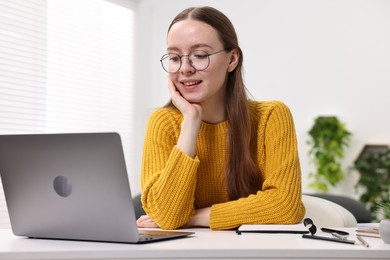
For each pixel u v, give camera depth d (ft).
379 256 3.42
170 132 5.59
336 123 14.71
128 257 3.39
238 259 3.39
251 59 16.11
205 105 5.62
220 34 5.36
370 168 14.23
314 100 15.24
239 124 5.55
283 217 4.94
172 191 4.90
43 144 3.93
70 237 4.07
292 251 3.39
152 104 17.17
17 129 13.19
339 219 6.45
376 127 14.56
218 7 16.63
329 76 15.11
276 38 15.81
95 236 3.92
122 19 16.42
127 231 3.75
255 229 4.44
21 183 4.15
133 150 16.65
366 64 14.75
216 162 5.72
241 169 5.52
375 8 14.73
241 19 16.30
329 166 14.58
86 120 15.15
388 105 14.49
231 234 4.43
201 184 5.75
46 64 13.98
